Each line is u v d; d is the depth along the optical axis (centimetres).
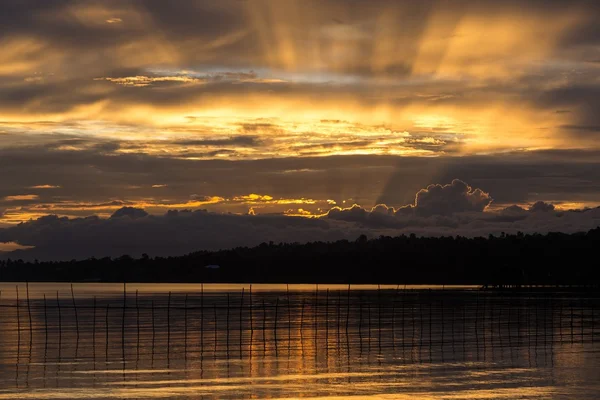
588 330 7188
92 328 7606
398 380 4050
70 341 6181
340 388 3803
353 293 19475
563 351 5388
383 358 5009
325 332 7106
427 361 4834
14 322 8494
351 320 8812
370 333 6988
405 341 6188
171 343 6025
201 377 4153
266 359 4969
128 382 3972
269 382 3984
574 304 12362
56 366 4594
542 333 6875
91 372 4334
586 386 3862
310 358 5022
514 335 6688
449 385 3888
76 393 3659
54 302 14088
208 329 7494
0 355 5162
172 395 3609
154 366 4606
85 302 13975
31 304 13162
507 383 3950
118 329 7494
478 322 8262
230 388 3797
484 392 3700
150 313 10225
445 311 10425
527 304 12362
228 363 4756
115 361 4847
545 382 3975
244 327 7750
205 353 5316
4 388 3794
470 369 4450
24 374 4244
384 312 10388
